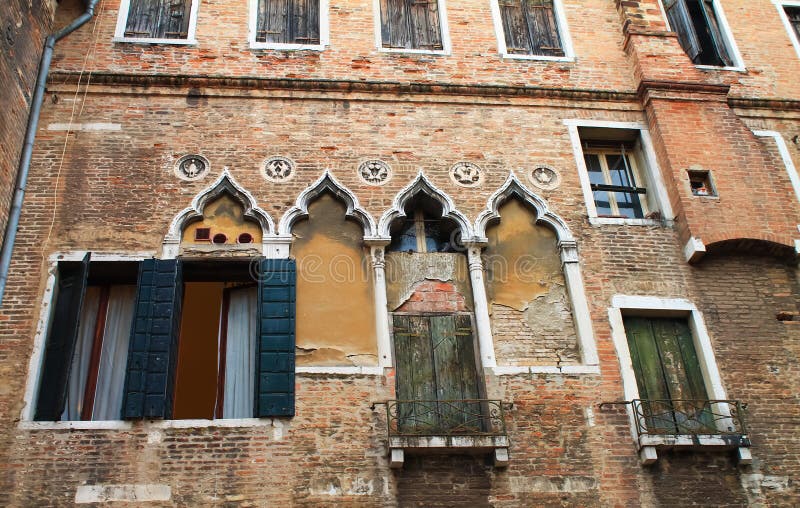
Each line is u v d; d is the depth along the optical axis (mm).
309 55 14078
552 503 10477
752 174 13375
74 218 11930
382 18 14922
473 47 14609
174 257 11773
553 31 15289
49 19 13578
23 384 10609
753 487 10883
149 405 10516
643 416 11148
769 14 16094
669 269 12555
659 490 10719
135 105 13125
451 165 13125
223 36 14086
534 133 13703
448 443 10500
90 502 9891
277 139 13039
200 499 10031
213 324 13391
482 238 12391
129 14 14266
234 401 11250
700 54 15469
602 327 11891
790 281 12734
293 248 12062
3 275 11234
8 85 11898
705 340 11977
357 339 11422
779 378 11789
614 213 13445
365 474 10398
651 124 14000
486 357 11438
